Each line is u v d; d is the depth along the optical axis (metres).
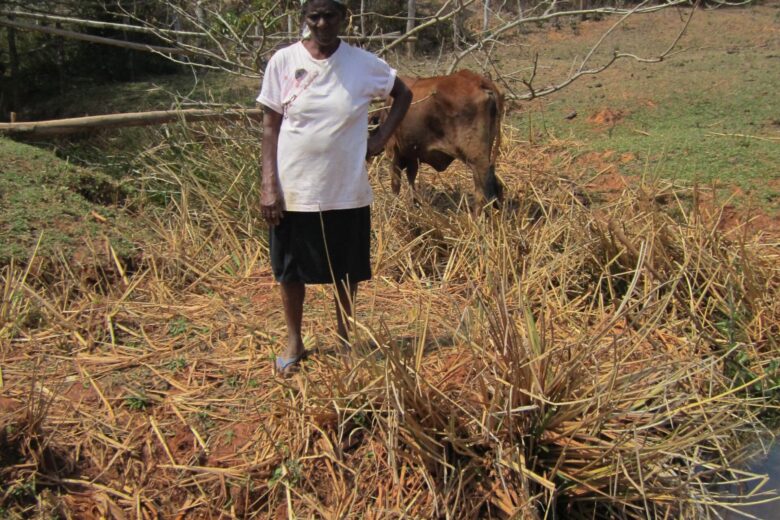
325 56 3.41
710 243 4.96
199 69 13.68
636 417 3.48
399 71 10.09
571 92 9.67
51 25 13.01
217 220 5.68
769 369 4.32
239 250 5.44
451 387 3.63
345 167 3.48
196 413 3.66
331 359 3.95
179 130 6.84
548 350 3.45
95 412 3.65
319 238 3.59
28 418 3.41
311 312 4.52
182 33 7.71
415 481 3.35
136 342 4.26
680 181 6.55
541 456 3.42
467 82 5.67
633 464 3.30
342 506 3.28
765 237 5.67
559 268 5.06
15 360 4.01
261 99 3.50
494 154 5.89
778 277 5.05
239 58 7.27
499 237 5.07
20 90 13.18
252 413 3.67
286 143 3.50
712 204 6.06
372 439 3.48
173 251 5.26
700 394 4.05
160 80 13.05
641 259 3.55
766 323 4.61
